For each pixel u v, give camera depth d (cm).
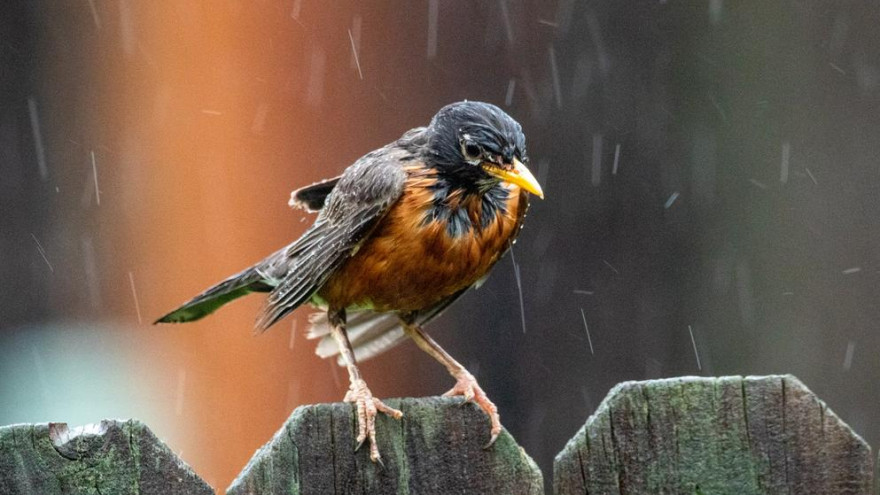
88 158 1377
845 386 1315
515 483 524
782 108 1356
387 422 526
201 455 1257
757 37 1353
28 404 1269
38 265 1367
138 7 1367
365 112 1327
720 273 1319
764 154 1352
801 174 1345
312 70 1328
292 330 1302
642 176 1330
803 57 1359
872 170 1342
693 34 1355
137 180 1352
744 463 508
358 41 1334
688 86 1347
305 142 1322
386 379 1309
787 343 1308
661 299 1304
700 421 511
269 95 1330
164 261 1335
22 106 1392
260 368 1294
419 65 1334
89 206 1367
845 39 1358
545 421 1287
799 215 1336
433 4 1338
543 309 1301
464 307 1309
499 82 1333
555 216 1315
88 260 1359
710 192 1333
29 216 1377
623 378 1290
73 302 1352
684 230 1327
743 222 1330
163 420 1259
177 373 1288
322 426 521
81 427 504
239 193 1321
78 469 499
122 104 1366
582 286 1312
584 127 1331
